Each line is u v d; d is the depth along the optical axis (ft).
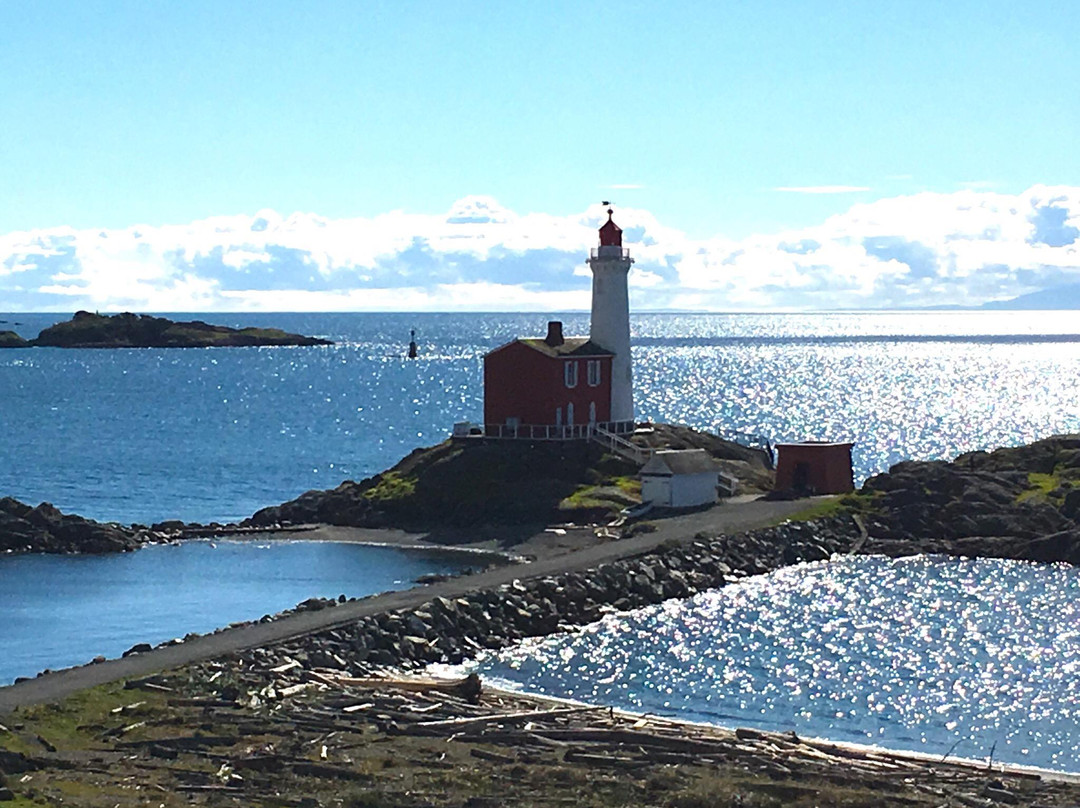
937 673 194.49
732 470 345.92
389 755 137.90
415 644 197.36
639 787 127.95
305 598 246.27
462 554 283.38
